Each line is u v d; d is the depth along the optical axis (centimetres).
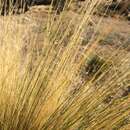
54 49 256
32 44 278
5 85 259
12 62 273
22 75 262
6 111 249
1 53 282
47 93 250
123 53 262
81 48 291
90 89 256
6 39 292
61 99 256
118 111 250
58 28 260
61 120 249
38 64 253
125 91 344
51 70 253
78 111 252
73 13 264
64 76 258
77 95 254
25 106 246
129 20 823
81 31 256
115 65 257
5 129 246
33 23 305
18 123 246
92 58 368
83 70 363
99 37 264
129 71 254
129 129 250
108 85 255
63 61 258
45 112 251
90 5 254
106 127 250
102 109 253
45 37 260
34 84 249
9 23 299
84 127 250
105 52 273
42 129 247
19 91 252
